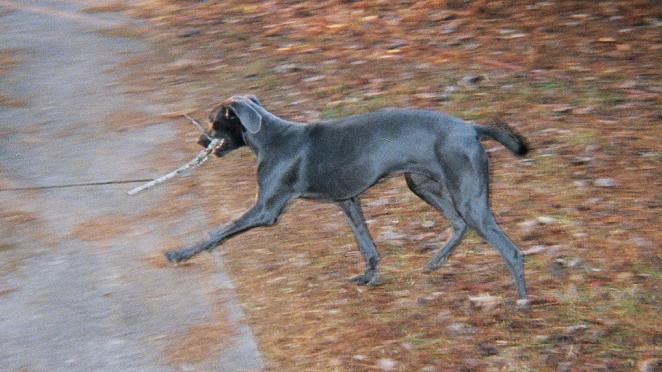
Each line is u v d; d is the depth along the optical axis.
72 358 7.96
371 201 10.40
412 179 8.64
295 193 8.49
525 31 14.51
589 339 7.93
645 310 8.26
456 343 8.00
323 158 8.30
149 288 8.96
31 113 12.74
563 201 10.05
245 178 11.07
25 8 16.86
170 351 8.05
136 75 13.96
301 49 14.43
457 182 7.98
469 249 9.39
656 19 14.48
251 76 13.59
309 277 9.12
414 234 9.75
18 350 8.06
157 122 12.46
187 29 15.65
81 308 8.66
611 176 10.43
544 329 8.09
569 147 11.03
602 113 11.77
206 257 9.48
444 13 15.38
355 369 7.74
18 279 9.09
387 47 14.27
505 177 10.58
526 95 12.33
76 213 10.28
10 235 9.80
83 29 15.84
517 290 8.32
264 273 9.22
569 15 14.91
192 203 10.54
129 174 11.15
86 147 11.81
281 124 8.52
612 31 14.25
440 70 13.25
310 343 8.12
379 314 8.48
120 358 7.96
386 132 8.12
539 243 9.39
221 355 8.00
